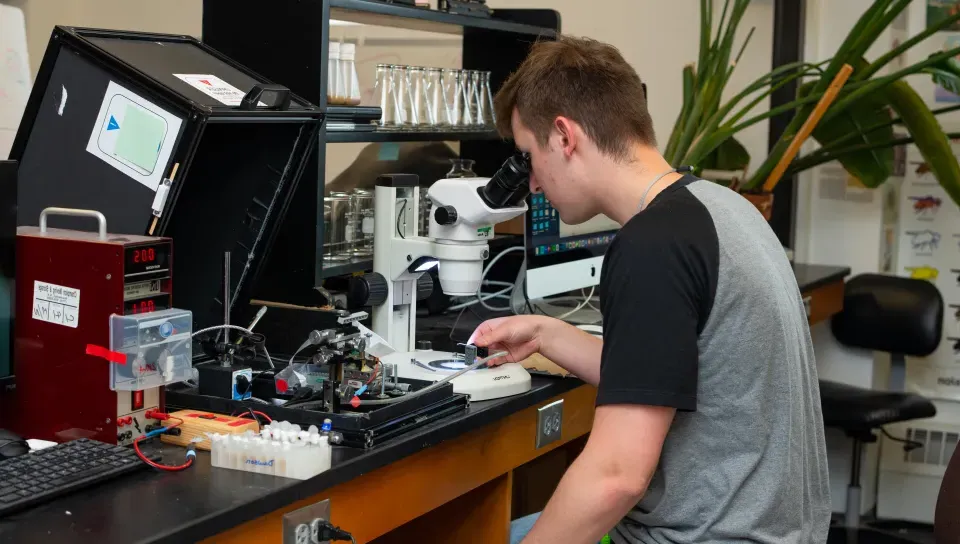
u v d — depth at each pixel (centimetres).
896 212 395
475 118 273
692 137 319
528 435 202
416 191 216
